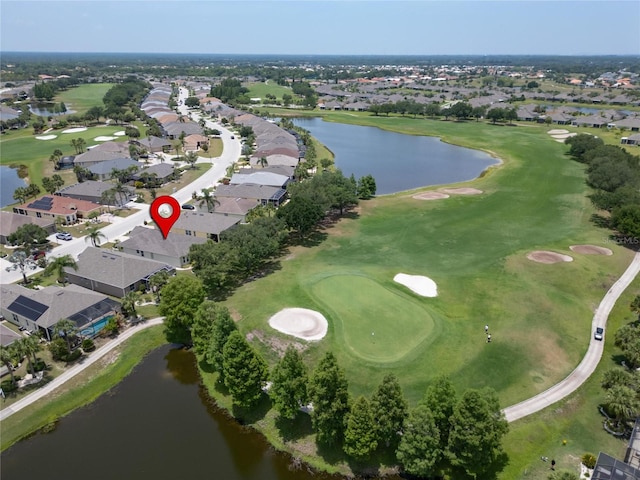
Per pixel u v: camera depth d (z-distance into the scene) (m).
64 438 49.41
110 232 103.75
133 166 142.88
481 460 41.97
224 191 122.94
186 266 87.94
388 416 44.16
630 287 77.38
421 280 78.56
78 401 54.91
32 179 144.62
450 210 115.69
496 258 87.19
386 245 94.81
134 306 73.50
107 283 76.06
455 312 69.19
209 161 168.50
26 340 56.00
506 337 63.38
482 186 136.12
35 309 65.88
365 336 62.78
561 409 51.72
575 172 147.00
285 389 47.91
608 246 92.62
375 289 74.38
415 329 64.44
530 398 53.34
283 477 44.78
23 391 55.66
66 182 140.25
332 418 45.34
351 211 116.19
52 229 103.12
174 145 191.25
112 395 56.22
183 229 99.38
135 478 44.34
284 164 153.50
